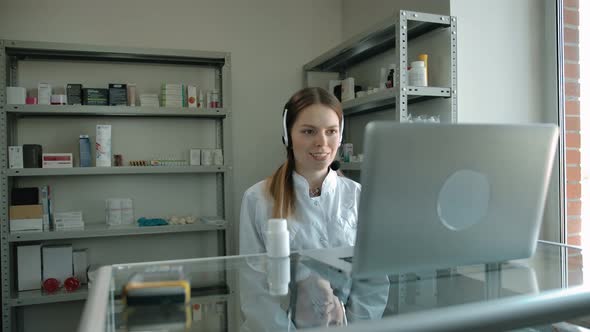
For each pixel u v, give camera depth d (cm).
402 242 67
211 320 61
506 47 208
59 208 252
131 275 71
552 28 210
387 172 63
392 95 194
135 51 241
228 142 258
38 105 222
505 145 69
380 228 65
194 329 60
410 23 198
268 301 65
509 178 71
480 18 204
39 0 249
